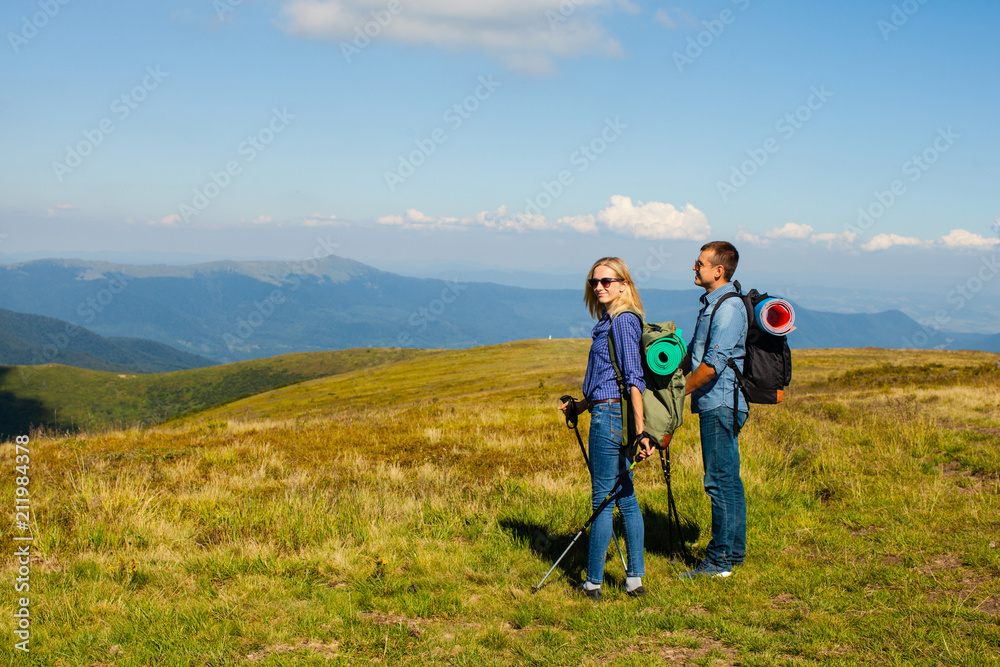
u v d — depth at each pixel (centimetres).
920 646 284
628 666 286
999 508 487
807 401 1538
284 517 563
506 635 327
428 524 549
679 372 380
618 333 377
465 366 8738
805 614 335
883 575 379
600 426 382
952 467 648
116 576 438
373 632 338
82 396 19362
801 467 692
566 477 707
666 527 518
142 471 791
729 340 401
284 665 302
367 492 646
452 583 412
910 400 1234
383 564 436
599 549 384
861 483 593
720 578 402
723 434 411
